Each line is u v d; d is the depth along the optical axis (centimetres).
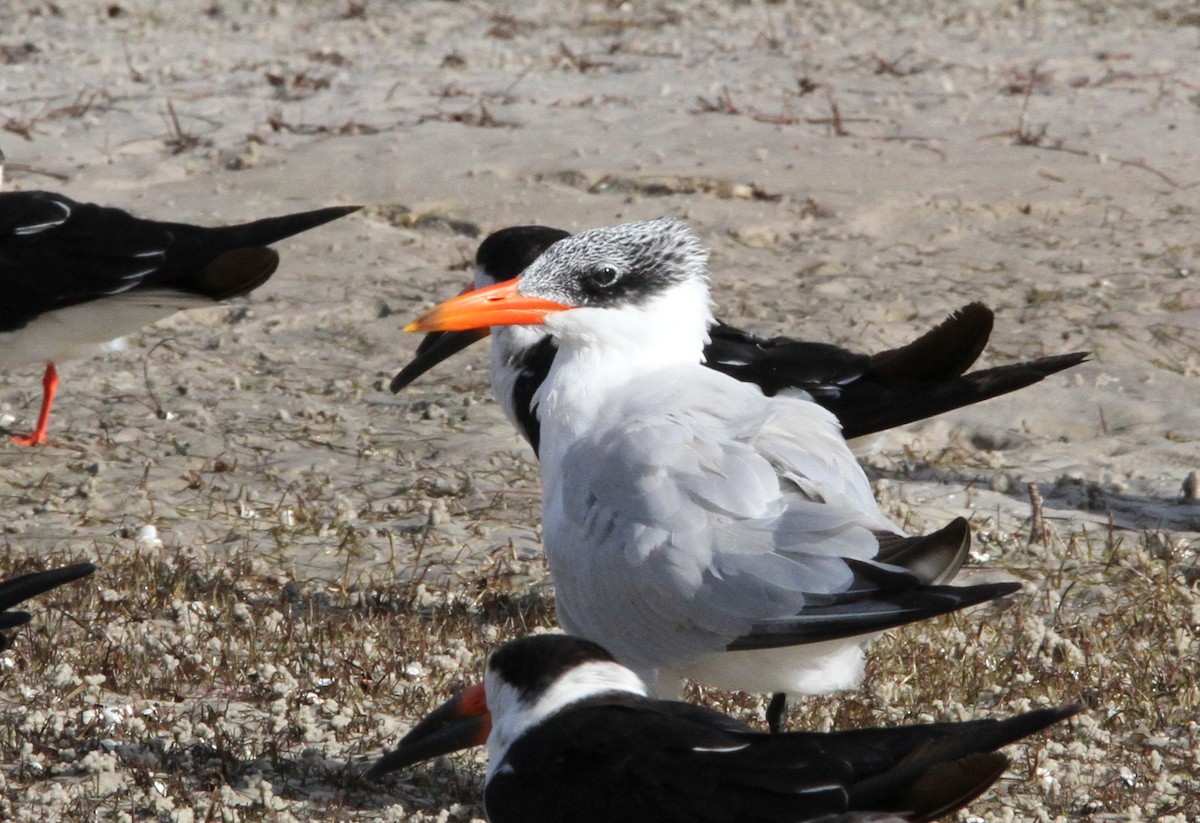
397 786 867
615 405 886
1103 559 1190
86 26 2942
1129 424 1448
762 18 3152
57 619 1041
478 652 1024
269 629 1037
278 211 1988
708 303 945
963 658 1015
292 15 3089
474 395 1517
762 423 839
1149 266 1858
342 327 1675
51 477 1320
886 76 2680
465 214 1992
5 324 1320
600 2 3250
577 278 910
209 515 1253
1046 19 3169
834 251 1900
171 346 1619
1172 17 3173
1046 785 873
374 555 1193
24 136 2256
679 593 811
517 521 1261
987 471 1362
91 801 827
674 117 2403
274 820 811
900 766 650
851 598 775
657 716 704
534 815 705
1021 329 1656
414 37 2933
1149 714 952
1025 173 2173
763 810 661
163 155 2206
